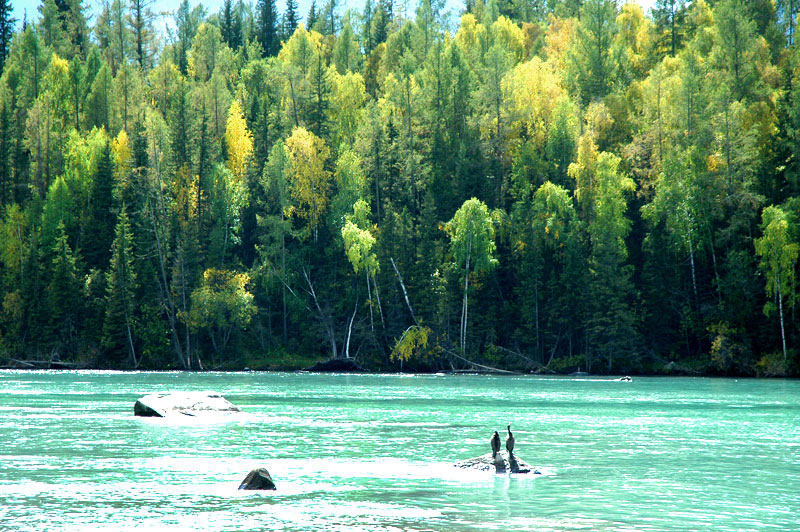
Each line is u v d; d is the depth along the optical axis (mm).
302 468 32781
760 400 76562
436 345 138625
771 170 139000
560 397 79188
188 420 53188
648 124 152125
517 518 23578
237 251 164625
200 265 155125
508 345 146250
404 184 164125
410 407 65625
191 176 160125
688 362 133625
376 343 143875
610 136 158750
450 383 106000
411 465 33688
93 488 28062
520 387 97125
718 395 83875
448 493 27438
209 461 34562
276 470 32219
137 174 155500
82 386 92250
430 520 23266
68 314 146250
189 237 153000
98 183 159750
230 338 150125
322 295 154375
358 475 31078
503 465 31859
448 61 174625
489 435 45125
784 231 123438
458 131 171875
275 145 156125
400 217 151875
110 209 156250
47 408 61406
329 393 83625
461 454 37125
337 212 154875
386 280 146500
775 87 159250
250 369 144750
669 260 136875
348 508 24891
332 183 162500
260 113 177875
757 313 130000
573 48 175125
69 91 194125
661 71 157875
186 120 164625
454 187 158750
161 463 33938
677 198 136125
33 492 27297
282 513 24094
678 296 138500
